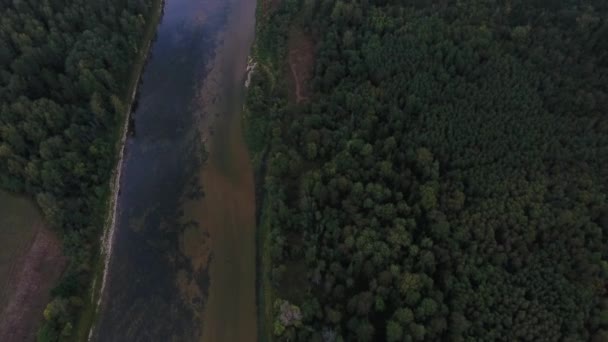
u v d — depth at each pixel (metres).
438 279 81.12
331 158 102.81
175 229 106.94
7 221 104.38
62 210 100.25
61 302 87.88
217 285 98.31
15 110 108.19
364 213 90.31
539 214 83.31
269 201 102.94
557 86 101.19
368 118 100.31
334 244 88.00
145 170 117.12
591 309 74.81
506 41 109.69
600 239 81.19
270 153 110.00
